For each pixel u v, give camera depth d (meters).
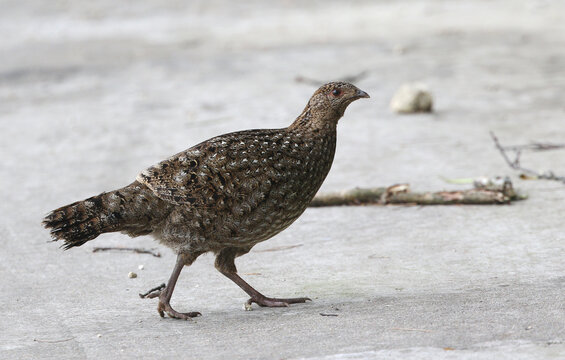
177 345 8.80
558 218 12.86
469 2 37.56
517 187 14.45
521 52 26.84
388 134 18.75
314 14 36.78
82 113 22.41
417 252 11.83
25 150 19.16
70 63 28.58
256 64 27.33
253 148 9.80
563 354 7.81
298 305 10.02
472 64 25.50
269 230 10.01
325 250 12.22
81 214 9.27
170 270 11.77
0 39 33.53
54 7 40.22
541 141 17.42
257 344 8.62
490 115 19.94
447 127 19.06
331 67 26.14
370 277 10.93
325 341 8.54
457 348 8.09
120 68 27.70
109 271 11.80
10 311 10.25
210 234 9.73
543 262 11.02
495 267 10.95
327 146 10.37
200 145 9.82
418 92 20.48
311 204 14.30
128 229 9.62
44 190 16.06
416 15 35.16
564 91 21.83
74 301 10.58
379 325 8.91
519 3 36.38
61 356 8.65
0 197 15.75
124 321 9.76
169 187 9.52
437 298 9.76
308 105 10.44
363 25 33.50
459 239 12.25
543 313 8.95
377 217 13.60
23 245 13.09
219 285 11.05
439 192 14.01
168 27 35.09
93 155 18.41
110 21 36.88
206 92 23.95
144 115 21.81
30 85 25.97
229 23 35.50
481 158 16.48
